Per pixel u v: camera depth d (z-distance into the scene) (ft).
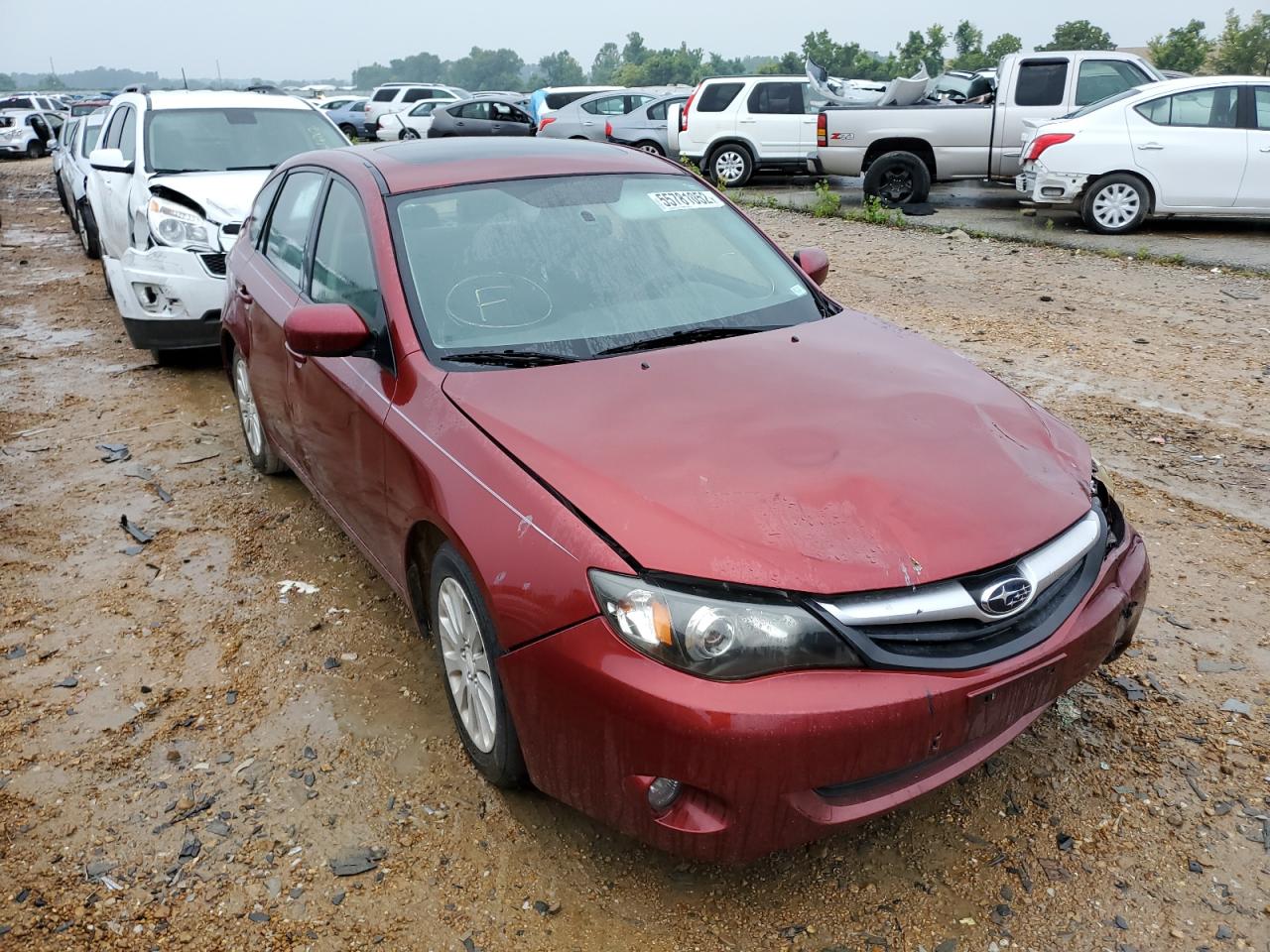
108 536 14.94
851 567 7.30
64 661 11.76
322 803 9.39
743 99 53.93
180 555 14.30
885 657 7.24
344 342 10.23
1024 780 9.53
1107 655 8.69
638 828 7.65
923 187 45.34
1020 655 7.68
